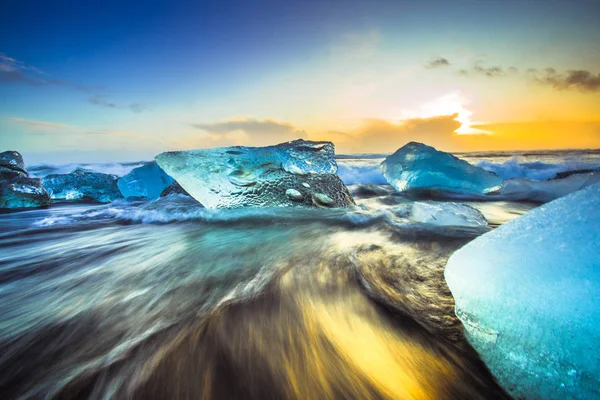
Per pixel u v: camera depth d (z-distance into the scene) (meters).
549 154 26.16
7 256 2.99
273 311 1.73
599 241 1.09
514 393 1.11
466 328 1.39
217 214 4.38
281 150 4.39
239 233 3.57
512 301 1.20
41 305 1.94
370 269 2.27
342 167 11.00
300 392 1.19
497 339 1.22
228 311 1.75
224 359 1.36
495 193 6.64
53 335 1.60
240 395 1.17
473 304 1.35
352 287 1.98
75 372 1.32
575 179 6.20
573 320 1.01
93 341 1.54
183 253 2.94
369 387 1.21
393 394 1.17
